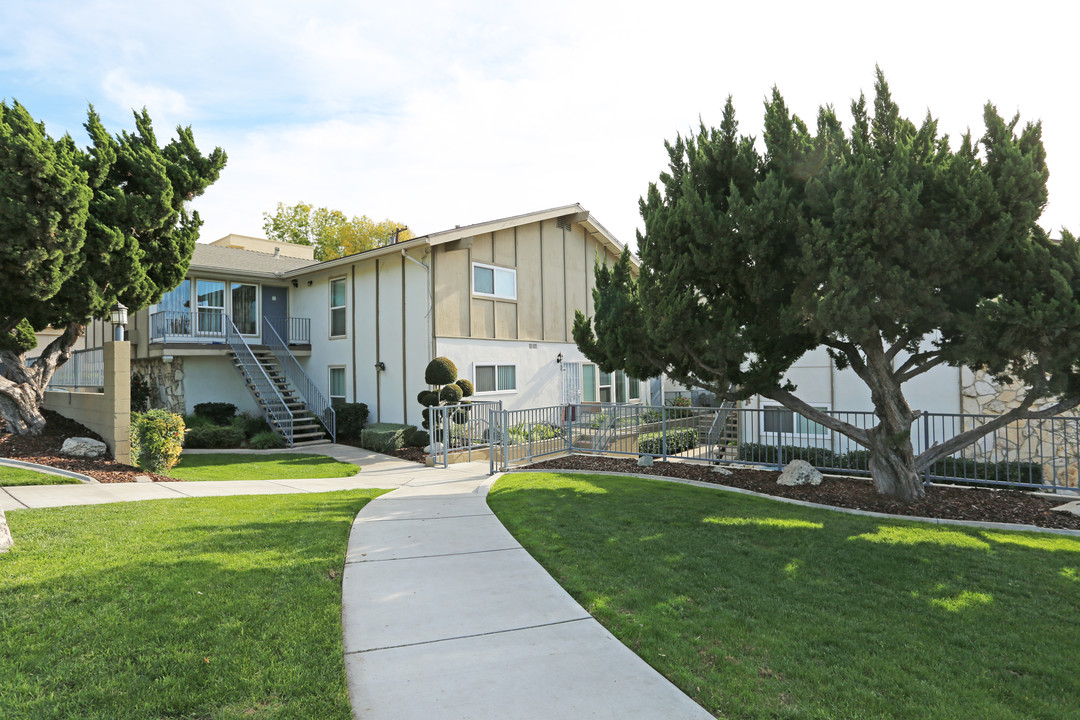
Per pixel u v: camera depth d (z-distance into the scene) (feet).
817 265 20.42
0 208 27.27
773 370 23.77
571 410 43.32
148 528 18.80
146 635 11.19
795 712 9.16
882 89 22.93
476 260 52.90
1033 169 19.36
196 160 38.83
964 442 24.14
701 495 25.53
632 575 15.52
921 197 20.84
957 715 9.14
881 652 11.27
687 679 10.20
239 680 9.78
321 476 34.96
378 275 53.98
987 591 14.38
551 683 10.14
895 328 21.57
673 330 23.81
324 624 12.10
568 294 63.10
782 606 13.46
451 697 9.64
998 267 19.97
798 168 22.50
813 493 25.49
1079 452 32.30
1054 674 10.48
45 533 17.83
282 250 86.28
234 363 56.13
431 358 48.49
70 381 54.39
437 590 14.67
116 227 33.78
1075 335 18.25
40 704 8.81
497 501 25.73
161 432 32.32
